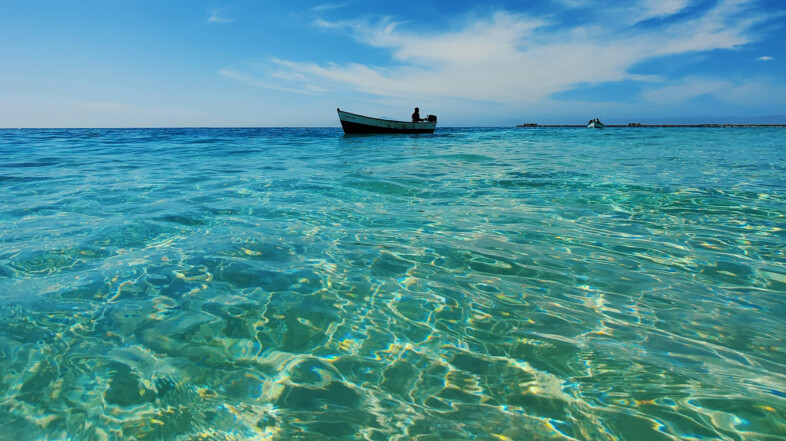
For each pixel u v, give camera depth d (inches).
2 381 60.7
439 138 815.7
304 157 403.9
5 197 192.9
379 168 307.4
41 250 118.3
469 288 94.0
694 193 199.8
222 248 121.6
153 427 52.6
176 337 73.7
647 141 695.1
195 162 354.6
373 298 89.6
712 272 101.7
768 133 1087.6
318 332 76.0
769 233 133.6
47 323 77.9
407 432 51.9
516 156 402.9
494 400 57.7
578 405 56.2
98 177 259.9
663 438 50.1
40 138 744.3
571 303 86.3
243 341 72.9
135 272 103.0
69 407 55.8
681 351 68.2
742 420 52.8
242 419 54.3
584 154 428.1
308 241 128.4
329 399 58.3
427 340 73.3
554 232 136.6
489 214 162.4
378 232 138.1
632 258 111.9
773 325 76.4
